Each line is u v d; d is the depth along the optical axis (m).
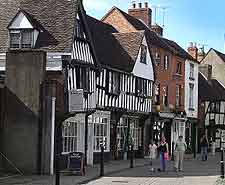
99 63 24.09
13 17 22.08
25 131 17.92
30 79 17.98
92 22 28.78
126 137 29.41
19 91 18.03
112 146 27.33
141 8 38.06
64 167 20.84
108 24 31.98
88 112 22.61
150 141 31.16
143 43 30.56
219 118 46.34
